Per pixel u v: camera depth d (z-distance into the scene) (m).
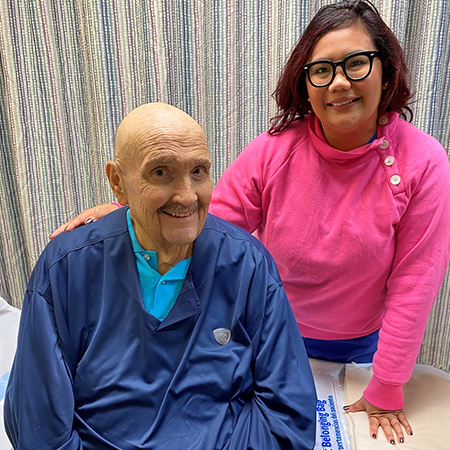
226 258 0.75
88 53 1.40
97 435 0.67
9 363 1.24
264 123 1.39
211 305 0.73
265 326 0.74
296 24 1.27
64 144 1.53
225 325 0.73
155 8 1.32
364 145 0.88
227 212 1.01
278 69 1.32
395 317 0.93
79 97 1.47
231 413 0.70
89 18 1.35
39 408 0.66
